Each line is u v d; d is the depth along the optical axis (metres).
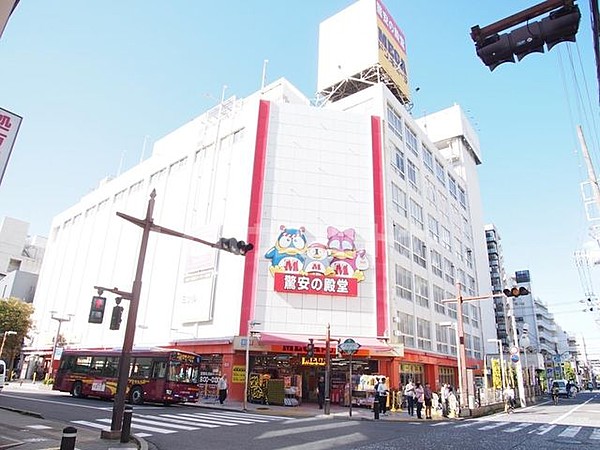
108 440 9.92
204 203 32.59
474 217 52.75
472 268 48.94
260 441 10.59
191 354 21.33
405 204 34.03
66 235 52.12
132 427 12.51
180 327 29.83
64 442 6.40
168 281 32.78
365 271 27.59
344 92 41.41
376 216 29.16
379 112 33.53
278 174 28.94
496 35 5.80
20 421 12.71
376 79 39.41
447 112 55.00
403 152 35.69
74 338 41.19
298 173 29.17
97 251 43.78
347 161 30.25
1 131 5.59
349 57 40.25
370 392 23.42
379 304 27.02
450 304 39.28
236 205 29.59
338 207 28.84
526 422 17.62
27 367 48.16
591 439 12.01
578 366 106.38
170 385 19.89
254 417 16.78
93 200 48.47
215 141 34.00
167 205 36.50
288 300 26.03
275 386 22.88
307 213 28.25
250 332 23.95
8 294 56.69
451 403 20.70
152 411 17.31
